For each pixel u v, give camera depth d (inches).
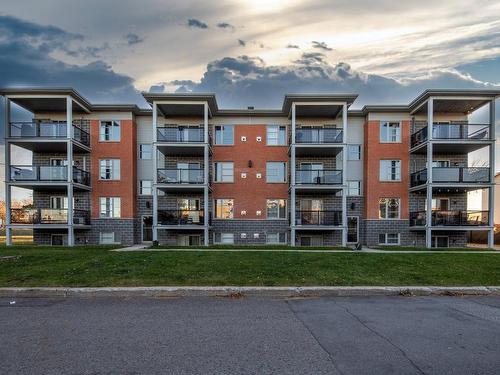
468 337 178.7
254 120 880.9
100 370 138.7
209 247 686.5
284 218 866.8
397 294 279.1
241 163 874.1
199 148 822.5
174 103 797.9
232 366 142.8
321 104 799.1
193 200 877.8
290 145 831.7
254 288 275.1
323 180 801.6
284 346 165.2
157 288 272.7
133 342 169.9
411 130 861.8
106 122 865.5
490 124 787.4
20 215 792.9
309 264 388.8
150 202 882.1
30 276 315.0
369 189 852.6
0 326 194.9
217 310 229.3
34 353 155.9
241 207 868.0
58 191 860.0
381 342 170.9
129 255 471.5
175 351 158.6
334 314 221.0
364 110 861.2
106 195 852.0
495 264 408.2
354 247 733.9
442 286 290.2
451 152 862.5
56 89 761.6
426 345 167.0
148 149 888.3
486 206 1248.8
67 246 727.7
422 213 820.0
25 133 792.9
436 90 765.3
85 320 206.2
